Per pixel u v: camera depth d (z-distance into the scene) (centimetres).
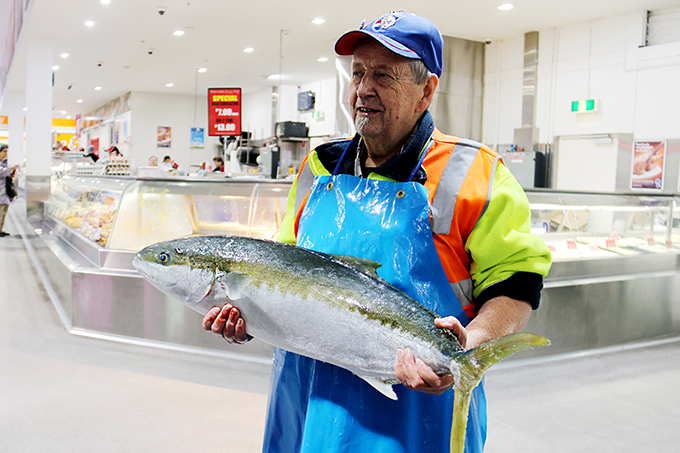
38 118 1007
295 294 85
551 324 380
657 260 445
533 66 852
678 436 266
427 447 93
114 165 655
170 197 415
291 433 104
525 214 96
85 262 437
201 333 372
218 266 90
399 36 93
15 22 824
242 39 956
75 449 238
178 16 838
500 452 246
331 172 113
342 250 98
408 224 95
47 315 455
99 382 317
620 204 455
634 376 352
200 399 296
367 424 91
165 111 1656
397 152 104
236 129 990
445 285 94
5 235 998
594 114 786
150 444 245
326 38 935
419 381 76
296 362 104
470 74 912
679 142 693
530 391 321
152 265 93
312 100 1351
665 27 718
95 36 972
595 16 765
